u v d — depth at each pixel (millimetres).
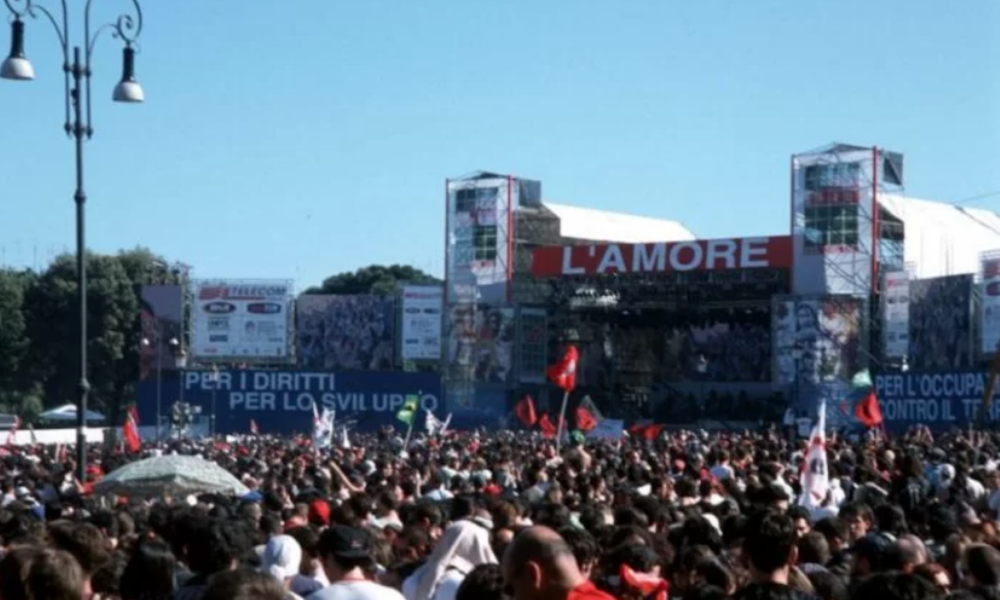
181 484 26141
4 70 31484
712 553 12648
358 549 11422
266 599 6734
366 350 113125
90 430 101375
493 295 107812
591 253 105188
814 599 8797
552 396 107750
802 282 97500
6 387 134250
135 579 10766
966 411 84812
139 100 33469
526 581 8703
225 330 114688
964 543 13586
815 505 24141
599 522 16125
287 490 26672
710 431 97750
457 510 16328
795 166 97938
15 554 7840
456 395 108125
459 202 108750
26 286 137500
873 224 95125
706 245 101312
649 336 109750
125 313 136625
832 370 94438
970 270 107750
